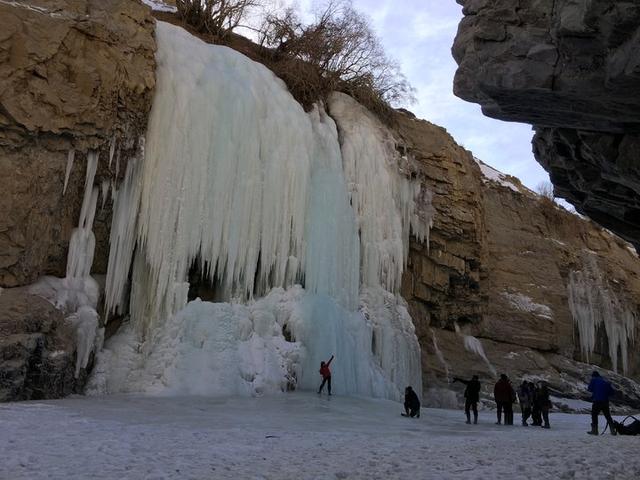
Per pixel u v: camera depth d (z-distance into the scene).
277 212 19.56
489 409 25.25
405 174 25.11
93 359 15.14
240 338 17.20
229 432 9.50
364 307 21.88
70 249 15.27
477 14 8.52
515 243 31.38
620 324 34.69
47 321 13.55
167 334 16.02
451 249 26.83
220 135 18.47
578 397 28.19
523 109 8.92
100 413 10.95
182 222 17.06
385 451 8.15
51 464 6.13
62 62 15.12
